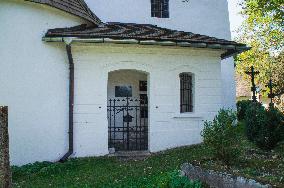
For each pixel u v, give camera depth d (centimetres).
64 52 1112
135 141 1370
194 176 768
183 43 1175
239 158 884
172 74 1245
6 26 1009
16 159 1005
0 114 560
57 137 1080
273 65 2662
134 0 1540
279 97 1933
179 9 1600
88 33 1101
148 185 697
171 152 1154
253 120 1054
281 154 969
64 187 768
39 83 1056
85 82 1133
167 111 1229
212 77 1305
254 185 605
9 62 1009
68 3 1158
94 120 1135
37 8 1065
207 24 1633
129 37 1105
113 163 1025
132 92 1431
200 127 1277
